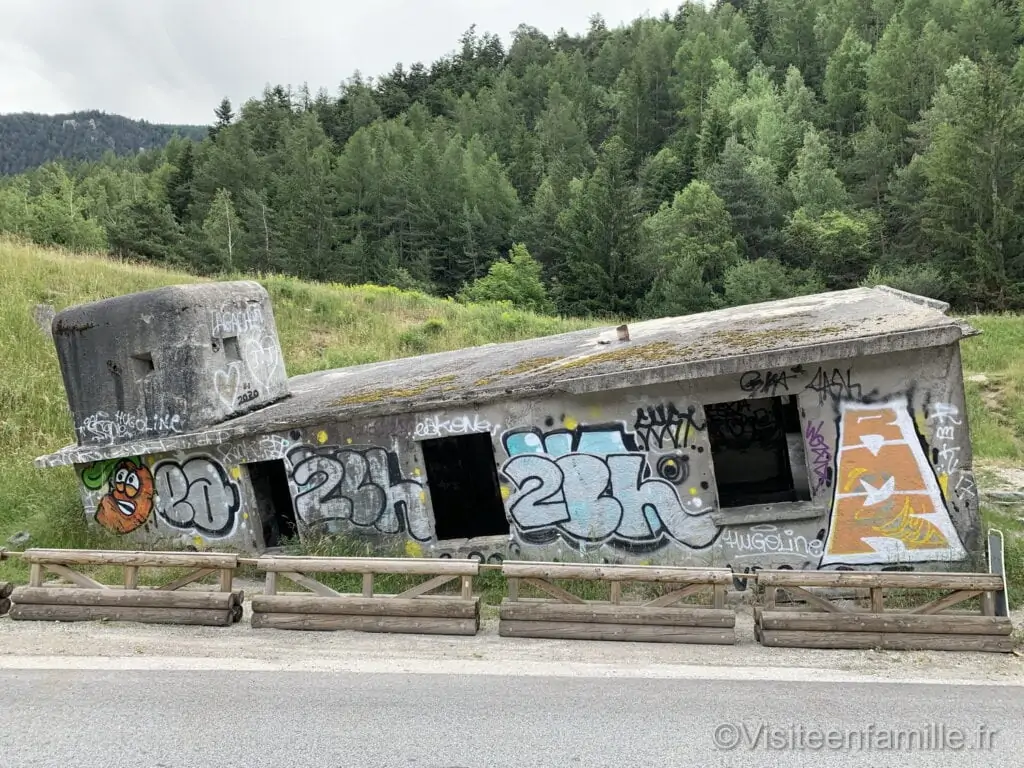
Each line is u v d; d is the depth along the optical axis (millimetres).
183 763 4629
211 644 6766
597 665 6293
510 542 8867
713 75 85938
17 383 14883
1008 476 13711
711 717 5301
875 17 86000
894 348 7594
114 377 10008
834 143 66688
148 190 79312
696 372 7988
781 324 9438
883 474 7961
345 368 15055
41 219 49250
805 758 4738
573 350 10641
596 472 8602
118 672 6074
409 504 9133
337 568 7230
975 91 44562
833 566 8094
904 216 49000
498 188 71375
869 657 6551
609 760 4691
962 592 6805
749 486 11969
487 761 4672
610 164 49438
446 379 10117
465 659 6418
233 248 57625
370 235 66812
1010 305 39812
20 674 6027
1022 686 5910
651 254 48688
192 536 9867
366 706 5441
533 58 121875
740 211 52344
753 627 7301
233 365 10375
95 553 7543
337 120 104750
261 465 10344
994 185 40938
